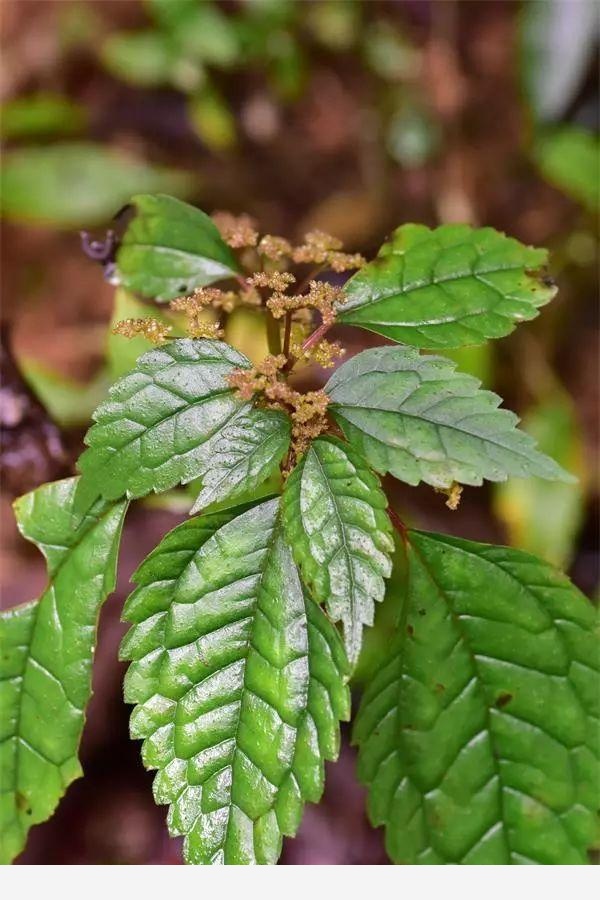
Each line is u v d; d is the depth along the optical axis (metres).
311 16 1.08
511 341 0.90
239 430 0.54
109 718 0.76
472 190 1.06
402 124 1.09
